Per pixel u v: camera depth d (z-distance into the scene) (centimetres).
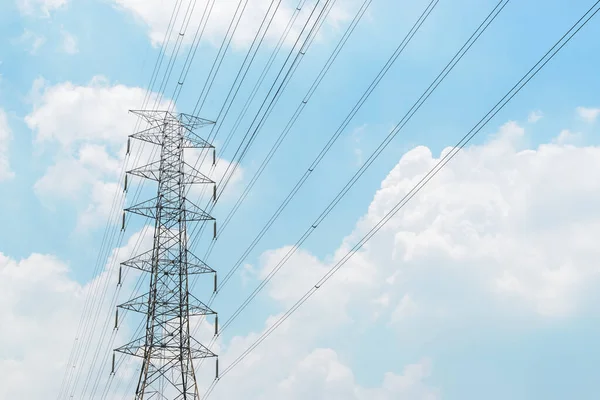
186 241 5772
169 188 5909
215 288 5653
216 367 5534
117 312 5541
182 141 6031
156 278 5647
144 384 5297
